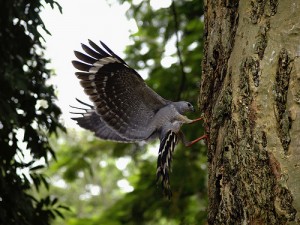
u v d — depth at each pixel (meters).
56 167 12.73
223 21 5.31
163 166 5.49
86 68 5.34
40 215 7.60
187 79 11.99
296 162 4.39
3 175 7.39
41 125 7.71
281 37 4.67
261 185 4.51
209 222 5.11
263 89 4.66
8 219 7.29
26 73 7.71
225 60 5.20
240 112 4.77
